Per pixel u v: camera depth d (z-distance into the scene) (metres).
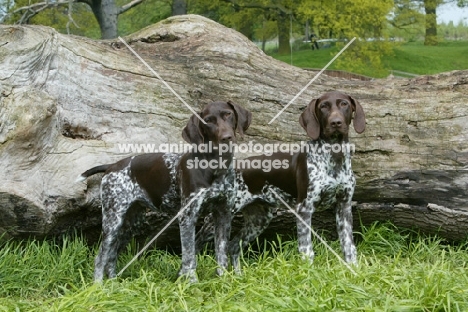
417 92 7.69
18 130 6.71
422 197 7.34
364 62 17.67
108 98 7.55
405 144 7.43
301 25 20.48
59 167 7.01
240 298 5.35
